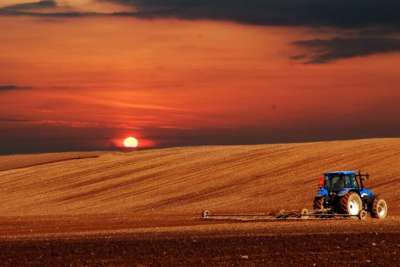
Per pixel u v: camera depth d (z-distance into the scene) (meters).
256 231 50.78
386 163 121.75
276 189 115.31
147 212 98.75
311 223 57.12
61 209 113.88
